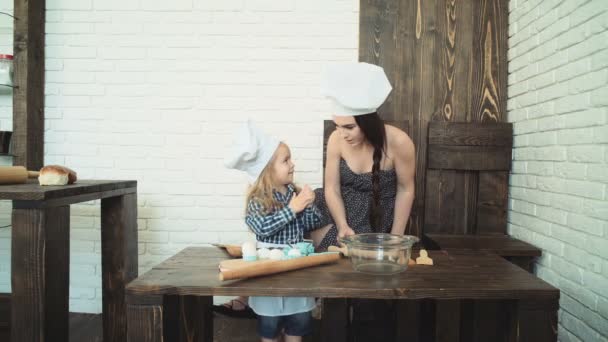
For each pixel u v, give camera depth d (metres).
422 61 2.42
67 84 2.48
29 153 2.35
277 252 1.39
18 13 2.30
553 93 1.91
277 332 1.57
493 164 2.34
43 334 1.45
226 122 2.48
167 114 2.49
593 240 1.60
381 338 1.93
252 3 2.45
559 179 1.85
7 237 2.51
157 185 2.50
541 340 1.14
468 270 1.32
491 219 2.36
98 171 2.50
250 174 1.67
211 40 2.46
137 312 1.14
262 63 2.46
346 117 1.72
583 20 1.67
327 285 1.14
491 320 1.71
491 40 2.40
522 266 2.00
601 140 1.55
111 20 2.46
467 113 2.42
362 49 2.42
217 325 2.25
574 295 1.72
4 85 2.30
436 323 1.63
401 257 1.27
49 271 1.49
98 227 2.53
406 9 2.41
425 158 2.43
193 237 2.51
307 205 1.62
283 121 2.47
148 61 2.47
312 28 2.44
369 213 1.97
